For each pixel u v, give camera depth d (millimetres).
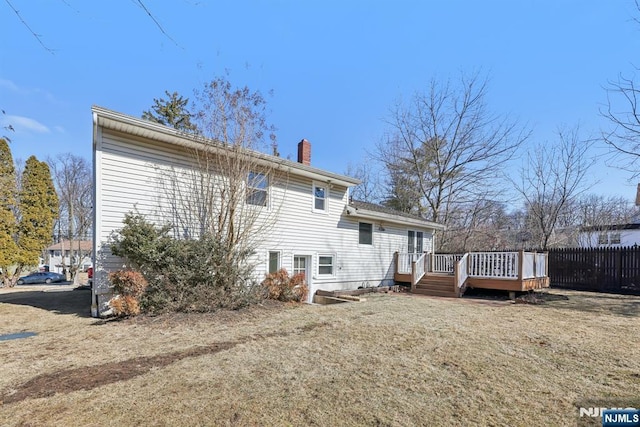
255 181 10242
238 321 6984
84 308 8664
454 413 3102
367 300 11031
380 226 15500
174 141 8398
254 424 2877
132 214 7586
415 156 24844
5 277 19688
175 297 7375
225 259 8109
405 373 4082
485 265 12398
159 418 2965
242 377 3910
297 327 6488
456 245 24766
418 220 16875
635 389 3660
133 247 7145
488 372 4141
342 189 13820
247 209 9797
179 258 7559
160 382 3746
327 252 12977
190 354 4770
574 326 6770
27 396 3396
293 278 10031
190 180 8914
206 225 9047
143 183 8086
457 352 4941
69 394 3438
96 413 3045
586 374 4109
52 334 5902
